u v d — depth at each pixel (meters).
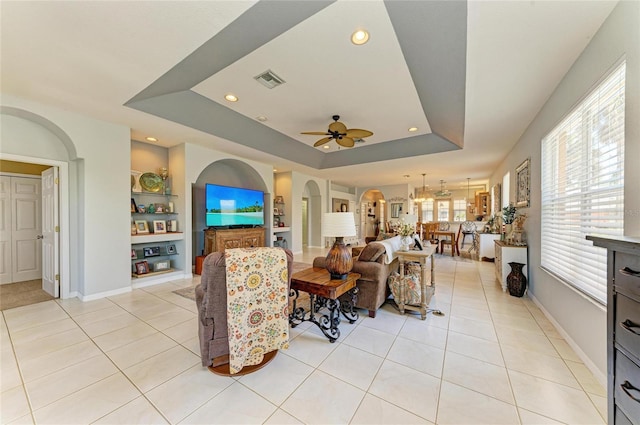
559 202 2.51
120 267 3.63
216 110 3.57
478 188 11.04
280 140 4.96
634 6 1.35
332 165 6.61
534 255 3.29
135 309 3.03
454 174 7.55
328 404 1.53
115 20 1.74
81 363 1.94
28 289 3.76
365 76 2.68
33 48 2.01
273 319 1.92
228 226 5.59
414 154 5.31
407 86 2.90
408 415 1.45
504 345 2.21
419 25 1.75
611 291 1.00
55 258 3.39
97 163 3.40
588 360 1.87
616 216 1.62
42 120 3.05
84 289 3.30
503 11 1.49
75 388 1.66
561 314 2.40
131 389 1.66
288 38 2.06
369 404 1.53
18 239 4.14
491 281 4.36
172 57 2.20
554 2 1.44
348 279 2.46
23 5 1.58
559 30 1.67
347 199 9.96
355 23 1.88
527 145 3.52
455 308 3.10
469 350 2.13
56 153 3.31
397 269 3.64
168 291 3.74
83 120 3.28
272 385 1.70
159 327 2.55
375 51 2.25
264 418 1.43
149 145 4.51
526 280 3.52
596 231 1.84
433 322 2.70
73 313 2.90
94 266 3.38
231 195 5.54
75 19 1.72
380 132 4.54
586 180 2.00
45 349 2.13
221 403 1.54
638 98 1.34
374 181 9.06
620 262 0.95
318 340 2.30
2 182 4.00
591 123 1.92
